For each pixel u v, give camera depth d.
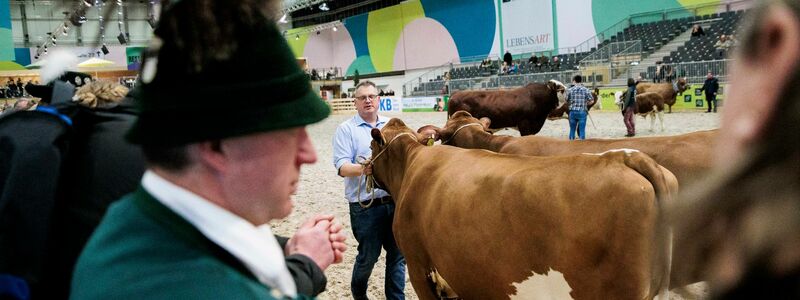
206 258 0.93
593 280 2.49
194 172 1.00
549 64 30.25
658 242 2.39
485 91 13.11
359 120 4.48
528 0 32.94
